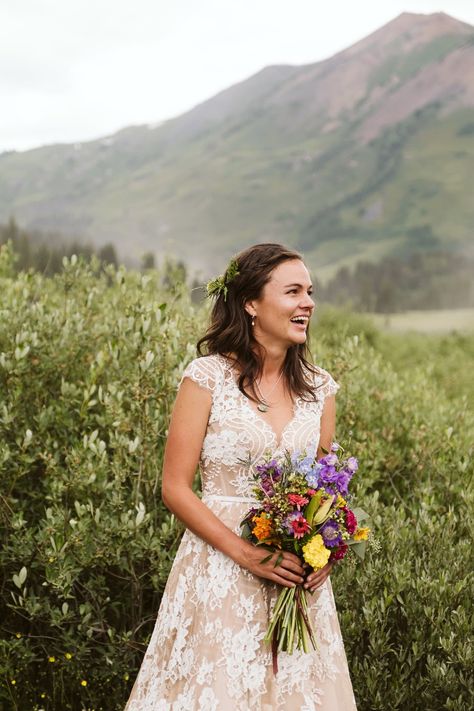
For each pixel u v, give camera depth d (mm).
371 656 3129
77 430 3701
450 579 3158
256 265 2490
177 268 5062
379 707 2943
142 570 3408
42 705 3309
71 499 3607
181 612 2434
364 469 4113
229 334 2510
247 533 2336
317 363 4605
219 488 2463
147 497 3502
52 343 4012
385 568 3141
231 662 2320
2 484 3551
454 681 2916
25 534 3398
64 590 3094
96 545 3162
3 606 3541
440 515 3896
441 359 14961
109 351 3865
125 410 3889
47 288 5348
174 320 4207
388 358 15422
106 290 5480
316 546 2227
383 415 4918
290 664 2361
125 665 3234
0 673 3160
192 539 2490
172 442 2453
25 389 3885
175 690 2391
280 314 2475
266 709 2328
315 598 2459
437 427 4574
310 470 2285
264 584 2398
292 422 2496
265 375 2549
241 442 2412
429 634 3119
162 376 3596
